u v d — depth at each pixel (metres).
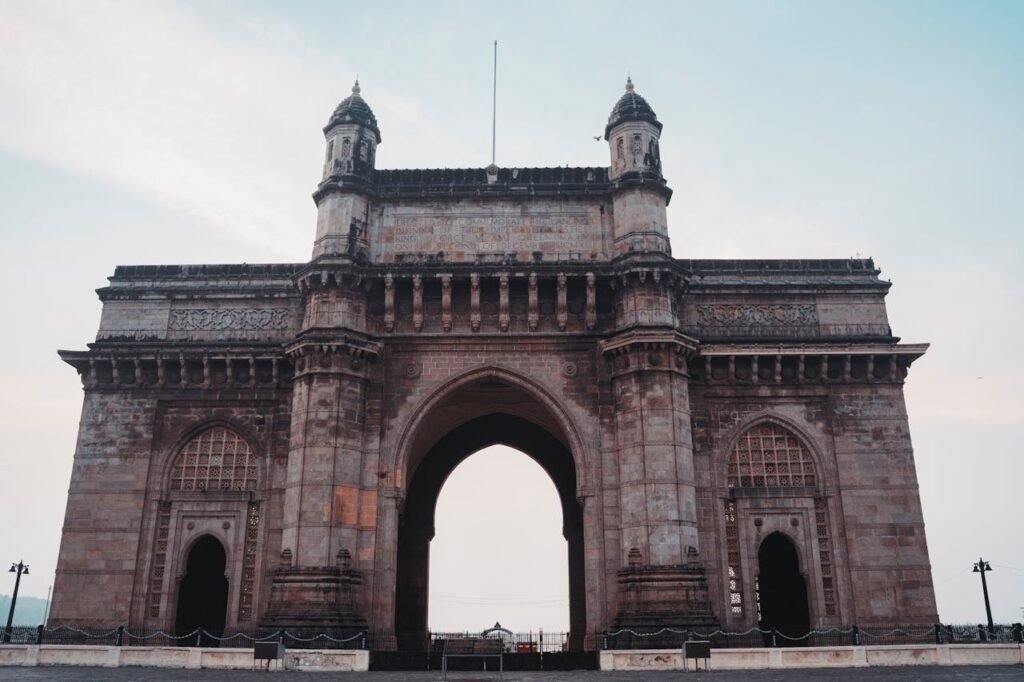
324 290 40.72
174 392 42.97
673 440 38.03
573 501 49.06
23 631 39.78
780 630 45.12
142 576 40.38
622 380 39.53
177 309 44.62
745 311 44.19
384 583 37.91
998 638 37.53
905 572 39.75
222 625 45.78
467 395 44.62
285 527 37.75
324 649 33.88
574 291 41.75
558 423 41.00
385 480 39.25
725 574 39.69
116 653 33.69
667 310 40.34
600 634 36.53
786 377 42.53
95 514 41.09
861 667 31.98
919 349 42.19
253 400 42.72
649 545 36.56
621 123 43.66
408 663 35.69
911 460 41.41
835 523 40.69
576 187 43.38
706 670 31.83
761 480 41.53
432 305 41.78
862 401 42.28
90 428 42.34
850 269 45.59
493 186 43.47
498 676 30.91
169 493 41.75
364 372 40.16
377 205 43.38
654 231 41.38
